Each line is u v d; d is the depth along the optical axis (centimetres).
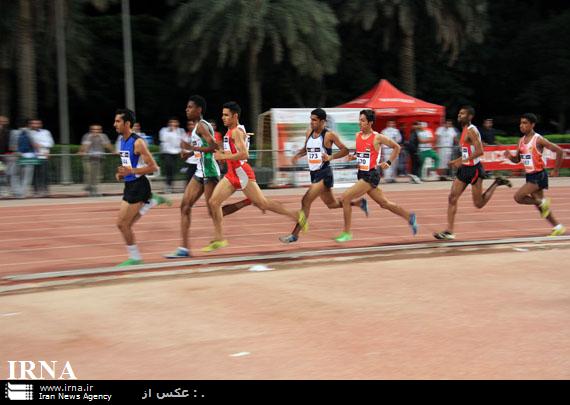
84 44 2366
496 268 792
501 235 1070
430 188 1775
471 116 965
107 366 479
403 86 2608
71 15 2233
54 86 2545
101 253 945
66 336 547
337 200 993
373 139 932
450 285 711
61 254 938
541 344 523
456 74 3228
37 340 538
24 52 2034
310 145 927
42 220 1252
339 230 1126
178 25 2236
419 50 2919
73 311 619
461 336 544
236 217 1268
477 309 622
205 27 2161
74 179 1664
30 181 1612
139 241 1030
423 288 699
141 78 2767
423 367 474
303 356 498
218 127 2834
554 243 959
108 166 1692
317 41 2228
